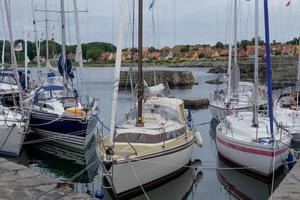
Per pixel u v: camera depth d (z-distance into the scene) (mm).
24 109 14141
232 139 11242
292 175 8867
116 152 9430
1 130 12891
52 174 12062
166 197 10055
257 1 11273
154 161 9672
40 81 21469
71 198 7578
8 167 9359
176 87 45562
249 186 10750
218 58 83375
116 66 9180
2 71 21094
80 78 18281
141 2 10852
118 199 9312
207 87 44969
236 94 18297
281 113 14523
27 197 7578
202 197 10031
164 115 12141
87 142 14367
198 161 12844
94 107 15852
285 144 10734
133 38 13039
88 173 12141
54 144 14766
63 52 16109
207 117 23297
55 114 14258
